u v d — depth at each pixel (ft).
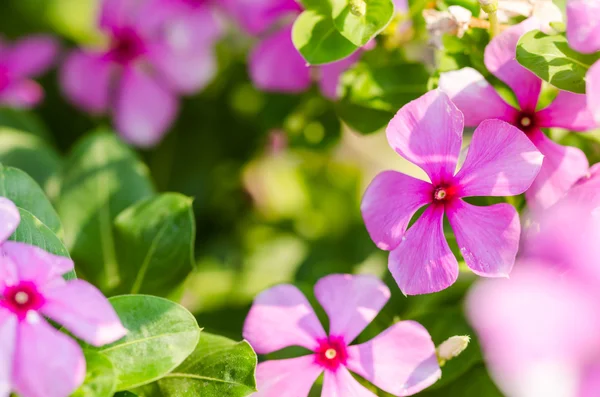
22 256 1.30
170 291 1.49
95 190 1.55
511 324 1.29
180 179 1.83
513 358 1.29
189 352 1.36
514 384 1.31
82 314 1.29
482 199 1.45
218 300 1.72
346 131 1.89
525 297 1.29
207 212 1.85
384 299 1.41
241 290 1.75
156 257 1.49
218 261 1.81
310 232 1.85
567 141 1.49
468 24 1.43
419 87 1.52
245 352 1.38
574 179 1.39
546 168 1.40
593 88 1.32
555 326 1.28
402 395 1.38
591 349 1.29
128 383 1.35
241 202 1.86
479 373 1.48
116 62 1.81
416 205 1.38
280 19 1.73
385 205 1.38
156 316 1.36
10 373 1.27
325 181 1.89
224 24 1.82
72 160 1.56
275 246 1.83
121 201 1.55
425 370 1.38
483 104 1.40
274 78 1.70
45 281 1.30
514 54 1.40
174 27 1.79
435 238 1.37
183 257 1.49
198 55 1.80
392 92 1.52
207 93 1.86
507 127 1.35
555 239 1.36
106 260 1.53
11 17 1.92
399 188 1.38
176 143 1.85
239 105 1.84
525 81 1.40
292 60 1.69
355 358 1.40
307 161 1.88
